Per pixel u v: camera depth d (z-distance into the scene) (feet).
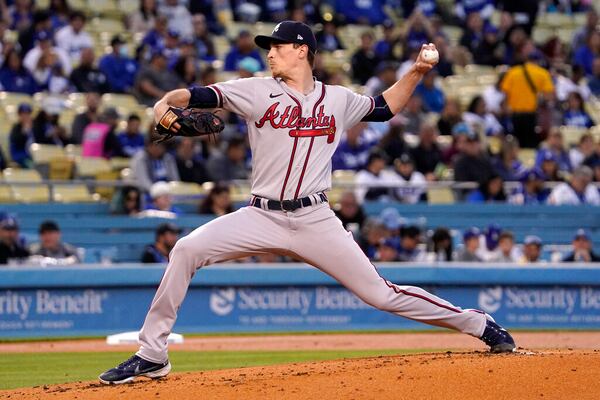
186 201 182.19
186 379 78.02
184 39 223.10
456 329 81.46
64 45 216.95
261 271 149.48
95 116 191.83
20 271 144.05
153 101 204.64
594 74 255.50
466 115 214.69
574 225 193.88
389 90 81.00
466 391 69.21
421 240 170.71
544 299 155.53
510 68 225.35
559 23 288.30
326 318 151.33
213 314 148.25
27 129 186.91
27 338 143.74
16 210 176.45
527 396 68.33
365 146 195.52
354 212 169.37
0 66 204.33
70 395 74.38
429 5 275.59
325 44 246.88
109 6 245.45
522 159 213.66
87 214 180.14
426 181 194.49
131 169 181.16
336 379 72.69
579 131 222.28
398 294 79.25
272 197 76.69
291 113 76.07
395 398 68.39
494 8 283.38
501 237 165.58
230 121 197.67
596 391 69.15
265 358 119.34
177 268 76.48
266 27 249.34
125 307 147.13
